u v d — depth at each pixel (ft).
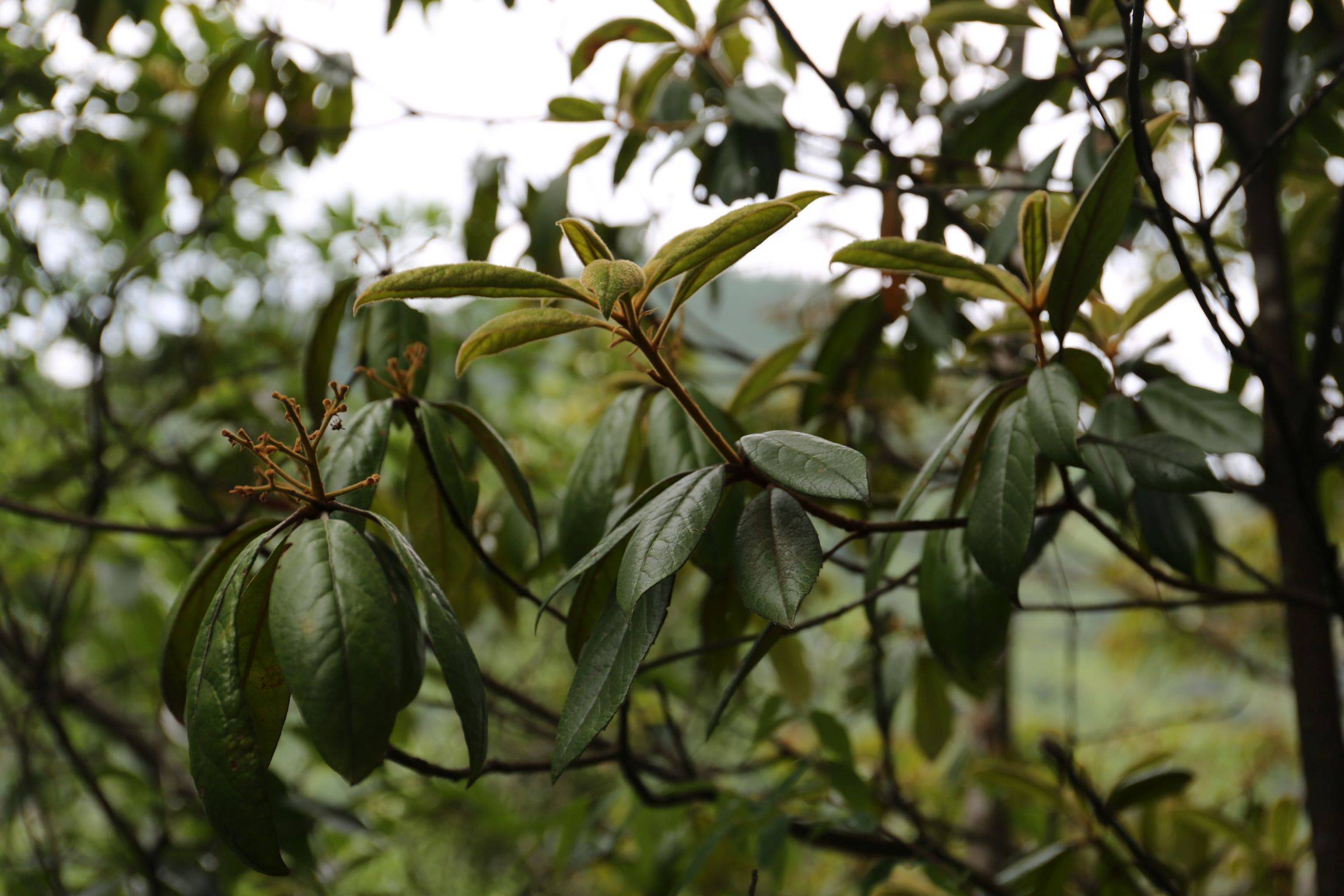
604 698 2.01
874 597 2.64
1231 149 3.67
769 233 2.04
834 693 5.94
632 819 3.86
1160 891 3.00
